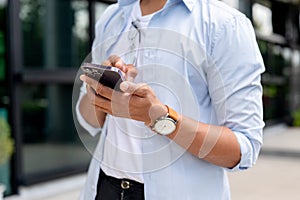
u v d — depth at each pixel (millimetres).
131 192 1130
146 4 1178
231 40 1026
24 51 4199
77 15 4773
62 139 4629
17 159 4051
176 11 1087
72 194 4141
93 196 1230
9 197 3945
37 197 4004
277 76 9938
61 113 4621
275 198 4250
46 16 4438
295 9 10336
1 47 4012
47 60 4465
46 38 4445
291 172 5418
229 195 1188
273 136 8883
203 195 1089
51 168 4504
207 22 1047
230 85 1023
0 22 3990
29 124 4262
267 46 9305
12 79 4039
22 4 4160
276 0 9398
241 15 1068
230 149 998
